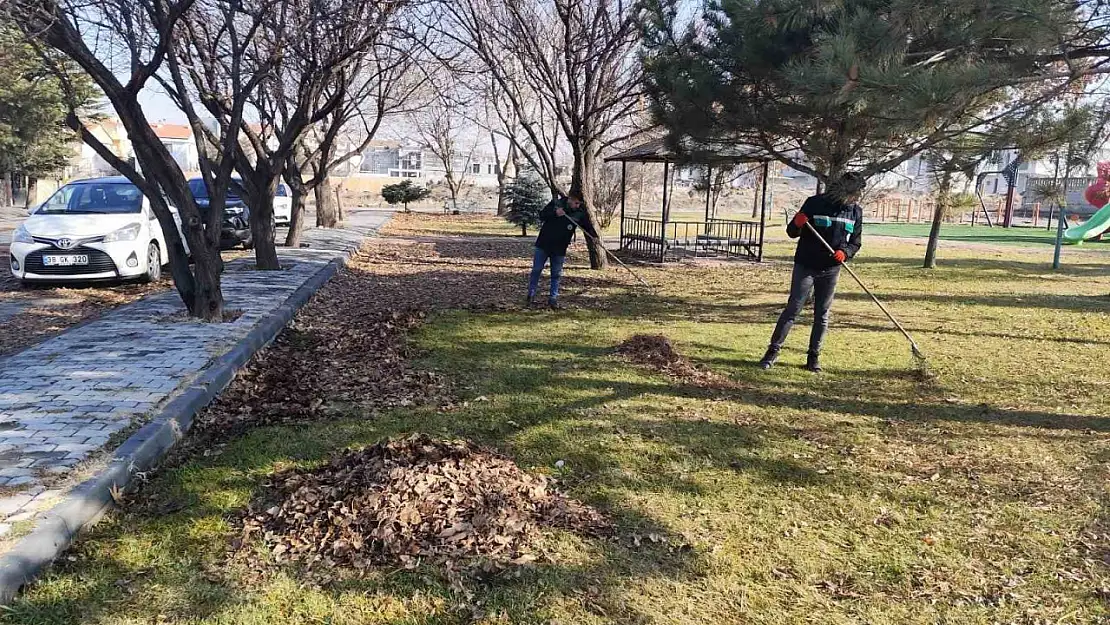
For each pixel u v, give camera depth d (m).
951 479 4.09
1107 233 28.61
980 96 4.57
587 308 9.82
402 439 3.88
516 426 4.82
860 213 6.35
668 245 16.34
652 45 10.31
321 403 5.29
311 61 10.27
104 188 11.45
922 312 9.90
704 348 7.35
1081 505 3.76
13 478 3.56
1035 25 4.15
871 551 3.28
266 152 13.16
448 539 3.13
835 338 8.02
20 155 27.06
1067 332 8.51
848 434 4.81
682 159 10.48
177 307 8.55
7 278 11.20
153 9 7.02
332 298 10.30
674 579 3.01
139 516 3.47
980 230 33.12
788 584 3.00
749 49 8.07
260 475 3.94
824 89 4.46
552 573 3.00
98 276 10.29
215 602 2.78
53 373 5.54
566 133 13.20
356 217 32.66
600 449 4.44
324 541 3.13
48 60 6.84
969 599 2.92
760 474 4.12
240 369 6.14
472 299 10.41
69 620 2.66
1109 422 5.11
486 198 50.59
